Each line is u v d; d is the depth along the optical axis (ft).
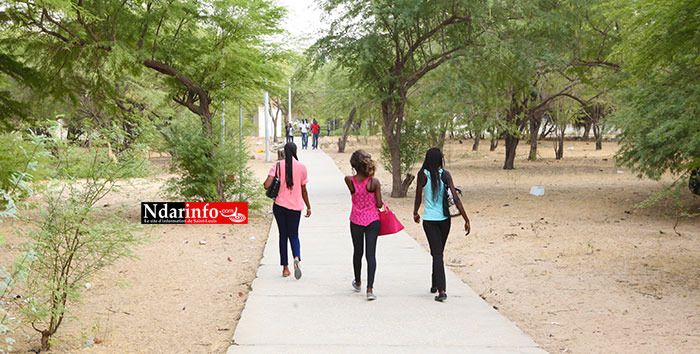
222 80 46.06
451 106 55.31
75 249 16.12
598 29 58.54
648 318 19.34
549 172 83.41
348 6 53.57
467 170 87.81
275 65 52.01
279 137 230.68
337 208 47.09
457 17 50.90
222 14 43.80
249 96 52.90
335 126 250.98
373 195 21.61
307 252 29.66
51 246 15.97
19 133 37.55
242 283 24.07
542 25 51.13
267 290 22.08
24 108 43.91
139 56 40.40
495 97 64.03
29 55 43.04
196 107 46.68
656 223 40.50
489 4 46.29
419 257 28.55
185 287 23.39
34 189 16.15
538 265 27.63
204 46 45.70
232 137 44.96
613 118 47.67
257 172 83.15
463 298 21.02
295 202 24.32
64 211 15.60
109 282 23.77
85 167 17.03
